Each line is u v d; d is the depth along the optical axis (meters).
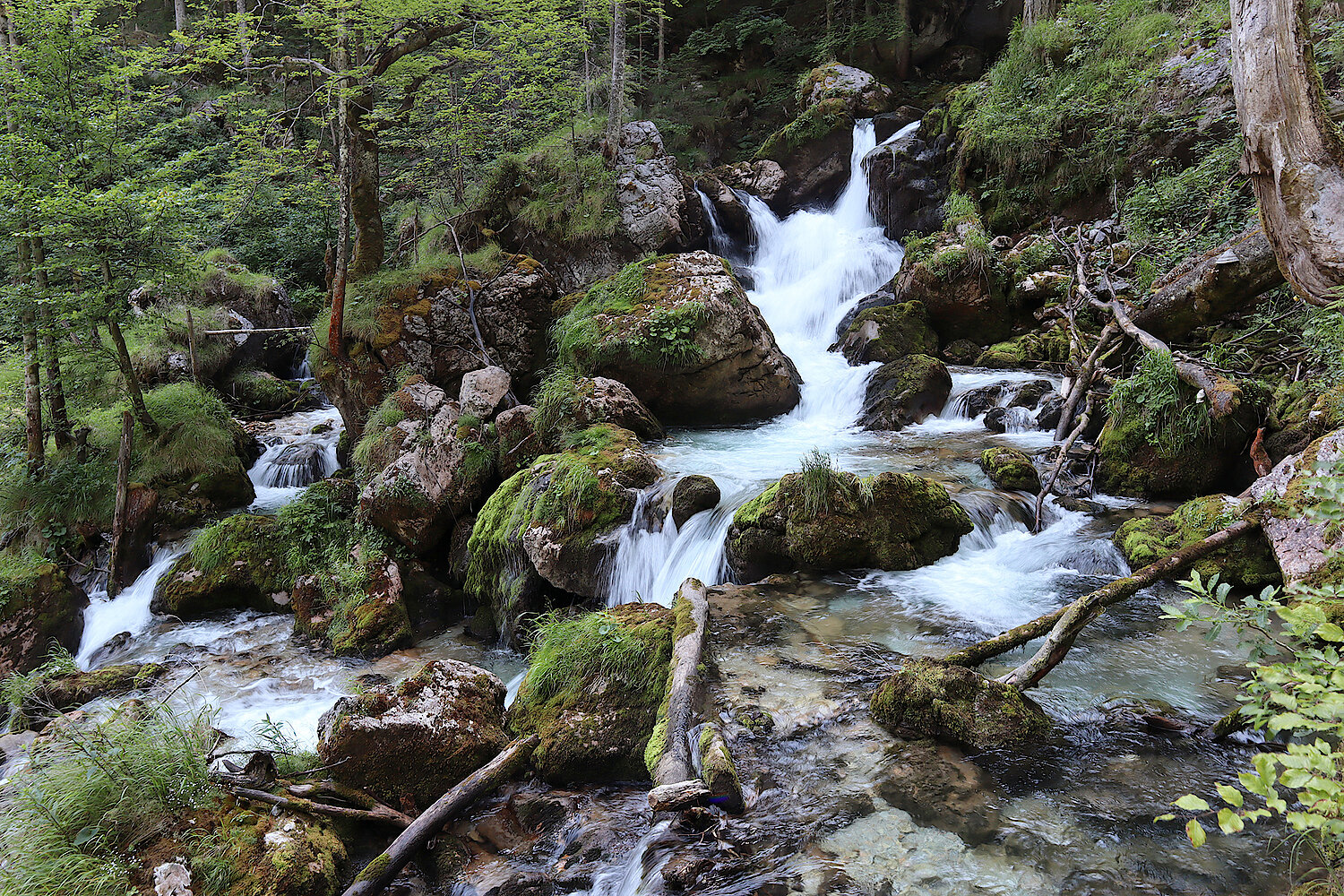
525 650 7.01
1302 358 7.40
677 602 5.86
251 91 13.47
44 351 9.48
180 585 8.25
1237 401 6.77
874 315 12.63
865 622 5.94
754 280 15.44
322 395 15.43
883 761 4.30
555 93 15.89
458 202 14.80
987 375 11.22
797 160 17.88
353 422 10.84
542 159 14.39
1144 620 5.64
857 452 9.39
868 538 6.74
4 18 9.01
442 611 7.95
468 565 8.02
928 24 20.55
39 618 7.89
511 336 11.70
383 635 7.30
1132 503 7.51
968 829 3.73
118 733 4.26
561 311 12.12
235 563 8.32
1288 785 2.14
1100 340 8.95
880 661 5.34
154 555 9.24
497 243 13.94
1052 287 11.59
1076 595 6.13
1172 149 11.87
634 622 5.54
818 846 3.71
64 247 9.38
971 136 14.35
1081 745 4.29
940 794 3.99
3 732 6.51
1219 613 3.00
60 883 3.56
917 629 5.76
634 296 11.23
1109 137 12.50
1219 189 10.52
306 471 11.41
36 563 8.30
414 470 8.35
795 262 15.80
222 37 11.30
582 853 4.04
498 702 5.23
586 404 9.46
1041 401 9.94
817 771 4.27
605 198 13.91
